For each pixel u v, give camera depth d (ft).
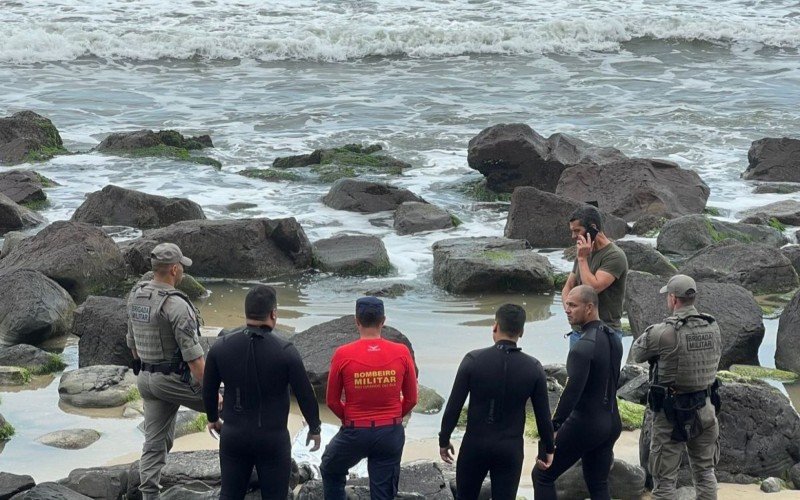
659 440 24.20
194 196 63.31
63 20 115.44
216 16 119.44
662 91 95.50
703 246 52.01
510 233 54.44
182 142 76.28
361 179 64.59
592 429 22.79
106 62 106.73
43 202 60.80
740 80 99.86
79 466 28.86
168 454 26.30
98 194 56.90
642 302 39.60
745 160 73.20
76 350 39.22
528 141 64.54
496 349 21.89
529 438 30.78
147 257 48.52
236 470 22.08
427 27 114.01
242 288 47.78
